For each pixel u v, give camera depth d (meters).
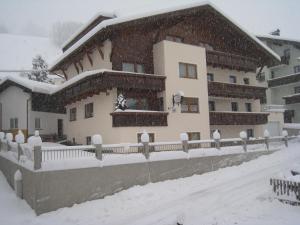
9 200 15.35
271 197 13.58
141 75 21.66
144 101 23.02
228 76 29.77
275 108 36.34
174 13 23.50
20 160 16.00
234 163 20.98
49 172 13.48
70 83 23.31
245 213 11.98
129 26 21.92
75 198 14.02
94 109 23.31
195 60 24.81
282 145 26.02
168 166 17.36
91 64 23.98
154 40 24.09
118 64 22.06
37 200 13.11
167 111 22.69
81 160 14.41
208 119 24.84
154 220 11.84
